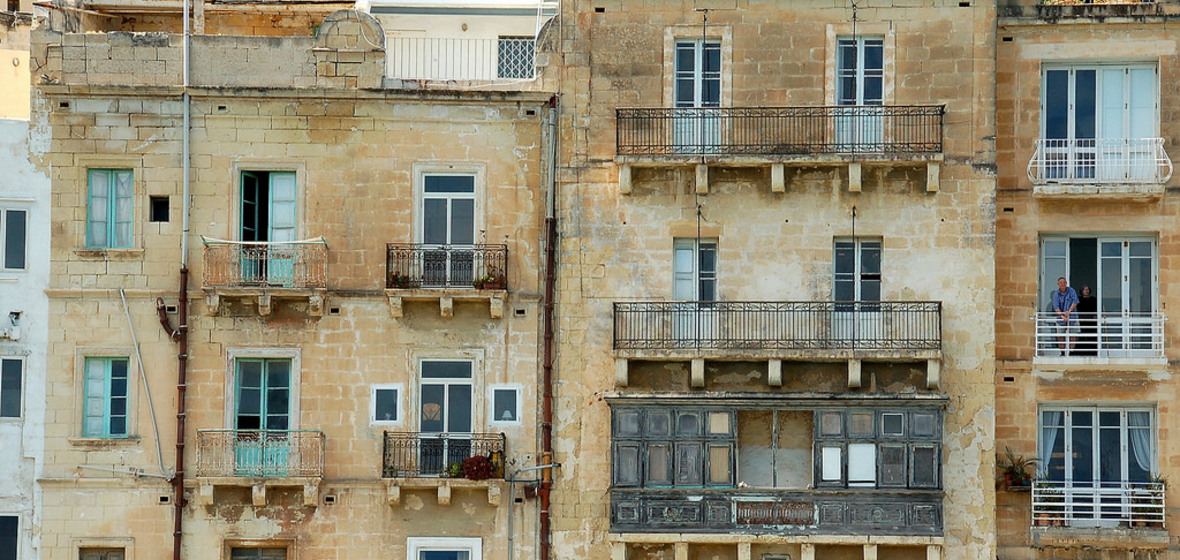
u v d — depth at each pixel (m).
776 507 55.47
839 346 55.62
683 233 56.97
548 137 57.38
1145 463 56.75
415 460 56.31
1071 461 56.97
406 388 56.69
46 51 57.66
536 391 56.72
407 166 57.34
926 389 56.00
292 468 56.16
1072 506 56.34
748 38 57.31
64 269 57.12
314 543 56.25
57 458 56.66
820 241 56.75
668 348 55.94
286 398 56.94
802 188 56.94
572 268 57.03
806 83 57.12
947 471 55.91
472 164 57.34
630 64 57.50
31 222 57.25
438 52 62.62
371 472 56.47
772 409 55.75
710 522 55.62
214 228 57.25
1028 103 57.56
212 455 56.22
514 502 56.38
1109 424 56.97
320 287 56.41
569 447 56.56
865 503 55.34
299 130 57.47
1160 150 56.84
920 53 56.94
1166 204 56.97
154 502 56.47
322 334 56.84
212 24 64.38
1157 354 56.34
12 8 72.81
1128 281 57.50
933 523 55.22
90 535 56.41
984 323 56.19
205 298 56.81
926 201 56.62
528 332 56.88
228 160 57.44
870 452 55.47
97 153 57.38
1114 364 56.25
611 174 57.25
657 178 57.16
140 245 57.16
